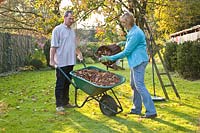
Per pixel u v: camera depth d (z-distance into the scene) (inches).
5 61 660.1
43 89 405.4
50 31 388.2
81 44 1032.2
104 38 452.1
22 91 387.5
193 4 525.7
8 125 220.2
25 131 205.0
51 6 388.2
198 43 501.0
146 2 393.1
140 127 210.8
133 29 233.1
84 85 240.2
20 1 573.3
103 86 230.2
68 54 264.5
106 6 390.0
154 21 538.6
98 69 261.9
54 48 261.1
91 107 277.7
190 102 299.0
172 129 205.3
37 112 261.6
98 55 277.1
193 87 408.2
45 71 739.4
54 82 491.5
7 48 671.8
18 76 602.5
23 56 770.2
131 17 233.6
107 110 245.0
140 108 248.7
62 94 266.2
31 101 315.6
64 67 263.6
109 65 274.1
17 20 532.1
